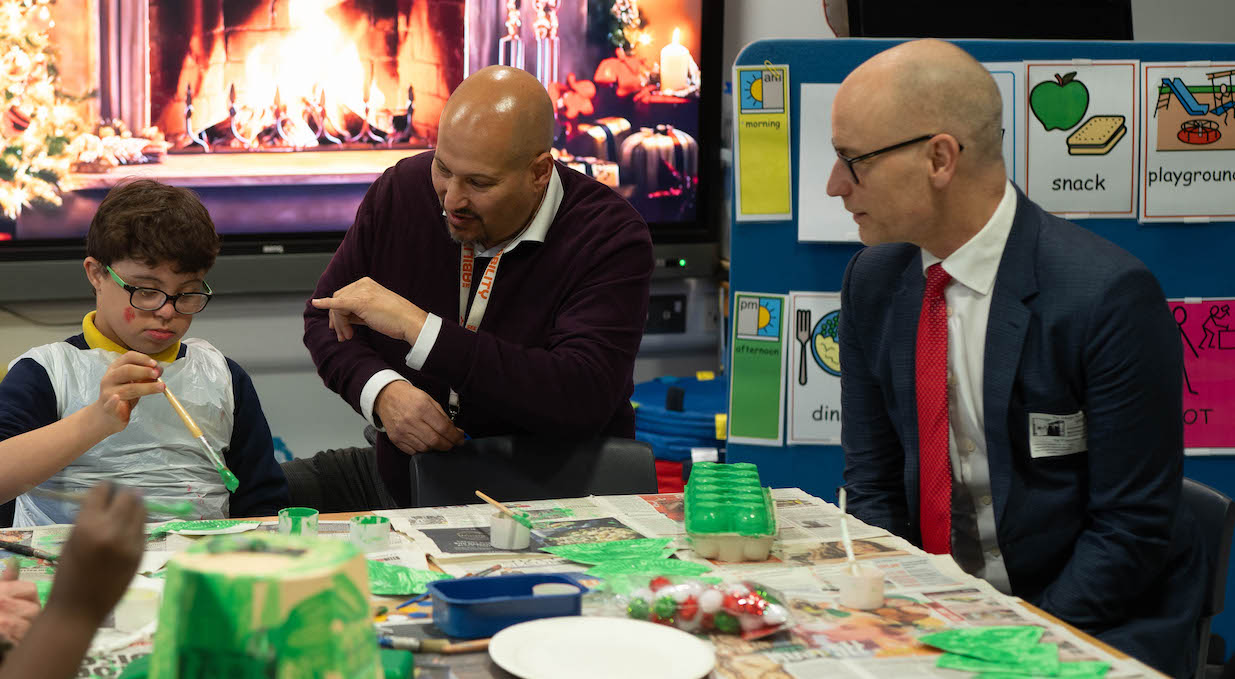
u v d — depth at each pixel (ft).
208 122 11.43
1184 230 8.40
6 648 3.09
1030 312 5.38
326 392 12.22
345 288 6.57
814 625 4.03
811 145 8.16
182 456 6.38
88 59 11.03
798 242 8.27
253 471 6.75
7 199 10.98
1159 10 13.58
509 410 6.54
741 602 3.91
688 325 13.16
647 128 12.55
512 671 3.47
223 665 2.65
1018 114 8.18
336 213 11.91
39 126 10.98
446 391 7.20
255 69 11.47
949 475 5.63
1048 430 5.41
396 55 11.78
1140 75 8.23
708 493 4.92
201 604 2.66
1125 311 5.18
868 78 5.36
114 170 11.26
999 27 9.05
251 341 11.93
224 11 11.31
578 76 12.28
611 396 6.85
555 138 12.33
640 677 3.44
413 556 4.72
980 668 3.62
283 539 2.98
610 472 6.51
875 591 4.19
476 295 7.13
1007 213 5.49
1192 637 5.40
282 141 11.63
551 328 7.16
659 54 12.44
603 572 4.54
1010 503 5.49
